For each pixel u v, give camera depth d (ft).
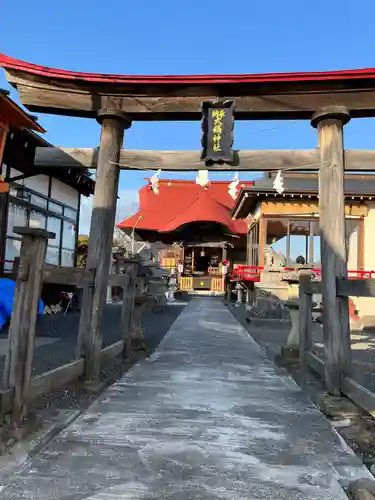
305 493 8.29
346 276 15.28
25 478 8.59
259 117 17.81
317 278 43.78
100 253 16.78
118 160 17.87
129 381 16.75
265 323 36.60
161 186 98.68
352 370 14.84
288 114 17.26
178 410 13.15
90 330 16.02
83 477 8.69
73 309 42.27
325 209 15.93
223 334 31.55
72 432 11.07
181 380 17.08
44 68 17.10
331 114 16.14
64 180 44.65
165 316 43.37
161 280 47.88
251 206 55.42
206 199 85.81
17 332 10.85
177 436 11.00
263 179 49.44
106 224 17.13
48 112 18.29
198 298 73.61
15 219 36.50
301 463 9.59
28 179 38.91
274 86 16.79
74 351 21.57
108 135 17.62
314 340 29.55
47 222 42.68
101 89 17.60
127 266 21.88
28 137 31.32
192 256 87.30
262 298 42.11
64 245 47.09
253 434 11.29
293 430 11.64
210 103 17.31
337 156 16.12
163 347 25.23
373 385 16.21
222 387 16.10
